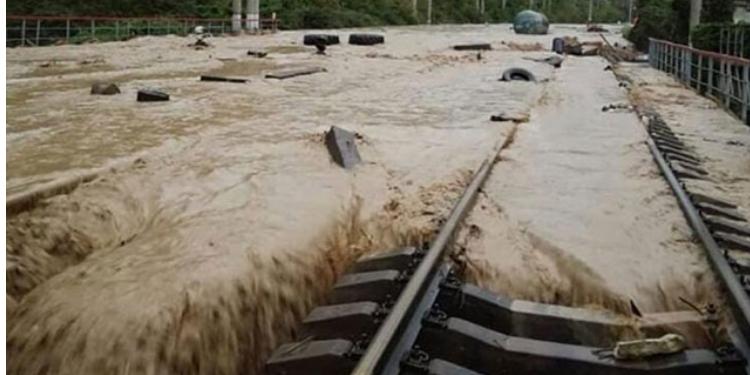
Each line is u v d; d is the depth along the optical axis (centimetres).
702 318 495
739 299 471
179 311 459
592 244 618
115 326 439
